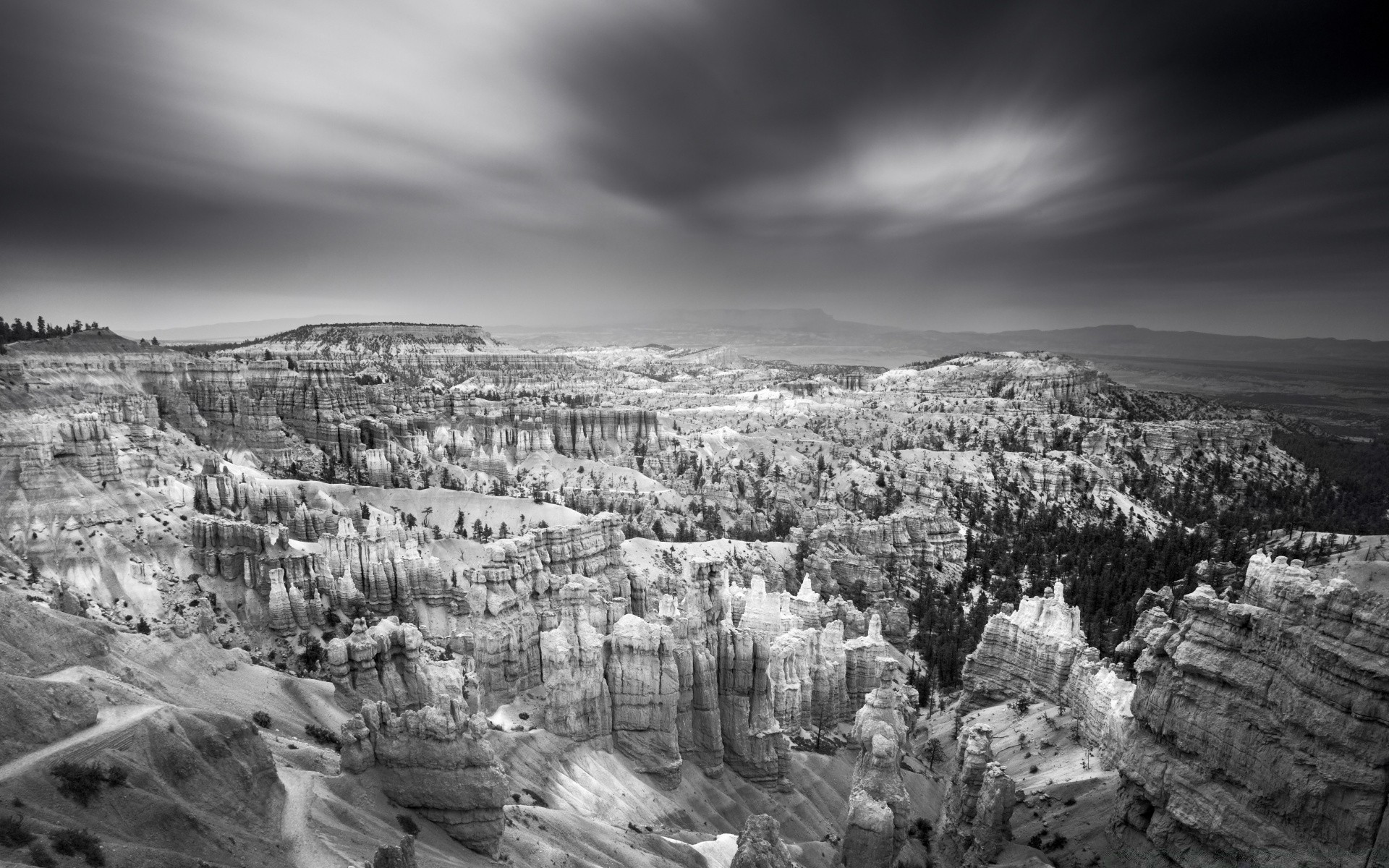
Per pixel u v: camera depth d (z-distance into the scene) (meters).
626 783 96.50
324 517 150.25
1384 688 47.03
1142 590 171.75
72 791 43.69
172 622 91.50
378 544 132.25
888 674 105.06
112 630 77.50
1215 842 54.50
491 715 102.31
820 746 116.62
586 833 77.25
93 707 51.78
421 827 62.41
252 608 116.06
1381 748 47.06
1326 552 137.62
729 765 107.94
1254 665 55.03
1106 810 71.00
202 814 48.94
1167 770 59.53
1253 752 53.53
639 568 164.00
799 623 127.25
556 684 97.94
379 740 65.62
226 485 147.62
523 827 72.69
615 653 102.75
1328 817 48.66
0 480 114.94
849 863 73.31
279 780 57.84
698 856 83.31
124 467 136.50
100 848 40.69
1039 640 110.00
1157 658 63.72
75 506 117.19
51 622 63.19
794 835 100.94
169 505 131.25
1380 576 68.44
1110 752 80.56
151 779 47.62
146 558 117.38
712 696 106.62
